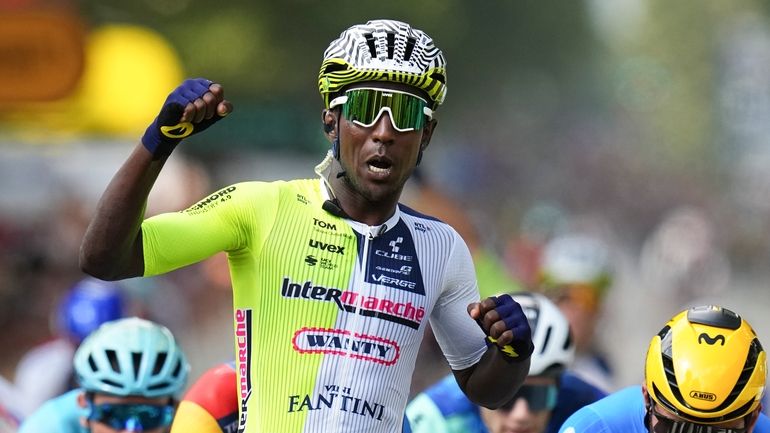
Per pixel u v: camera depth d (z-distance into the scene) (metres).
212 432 14.70
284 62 117.94
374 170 12.01
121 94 51.03
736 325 12.73
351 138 12.07
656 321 68.69
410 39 12.09
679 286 79.81
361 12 122.94
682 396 12.38
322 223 12.30
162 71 51.69
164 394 16.38
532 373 16.78
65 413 18.47
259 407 12.02
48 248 53.72
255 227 12.22
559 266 26.73
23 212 60.25
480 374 12.87
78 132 53.91
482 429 17.30
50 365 24.73
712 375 12.31
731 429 12.53
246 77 113.38
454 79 176.38
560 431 14.54
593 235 117.06
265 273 12.13
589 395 17.94
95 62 50.31
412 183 30.33
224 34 109.38
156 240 11.68
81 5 95.62
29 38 43.38
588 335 26.72
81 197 61.47
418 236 12.58
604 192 191.38
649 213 174.12
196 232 11.95
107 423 16.31
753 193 144.00
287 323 12.02
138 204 11.23
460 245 12.90
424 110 12.09
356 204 12.36
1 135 60.75
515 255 64.81
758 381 12.52
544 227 76.25
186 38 107.44
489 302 12.09
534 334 16.98
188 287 56.25
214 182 87.00
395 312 12.19
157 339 16.47
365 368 12.00
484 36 179.38
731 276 121.19
